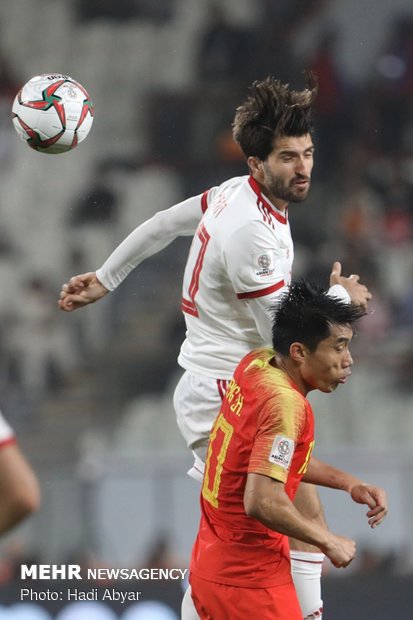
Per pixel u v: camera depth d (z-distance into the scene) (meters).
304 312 14.01
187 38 56.34
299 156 14.82
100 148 52.72
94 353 44.59
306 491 15.78
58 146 16.03
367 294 15.79
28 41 57.44
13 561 33.03
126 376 43.69
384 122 52.19
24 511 10.01
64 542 33.84
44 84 15.98
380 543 33.62
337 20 56.06
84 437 41.38
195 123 53.12
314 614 15.95
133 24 57.59
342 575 28.80
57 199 51.28
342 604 27.22
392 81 53.69
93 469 34.31
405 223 49.06
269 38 55.47
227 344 15.77
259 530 14.33
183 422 16.23
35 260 49.47
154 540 33.84
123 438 41.06
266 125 14.80
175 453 36.41
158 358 44.06
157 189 50.81
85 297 17.27
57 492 34.19
